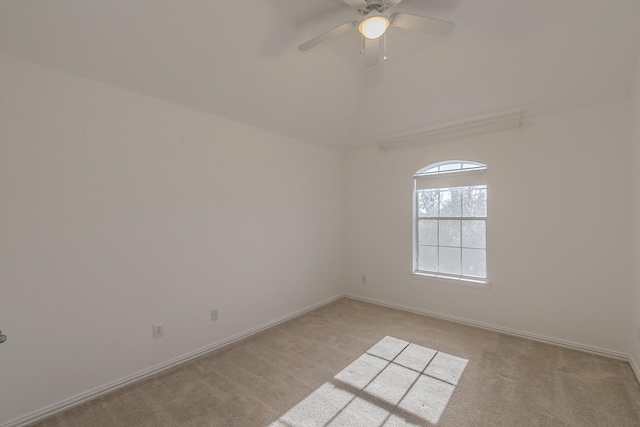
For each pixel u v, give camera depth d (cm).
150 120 245
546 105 284
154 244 247
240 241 314
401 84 316
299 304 384
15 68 183
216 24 218
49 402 195
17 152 184
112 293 223
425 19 176
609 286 266
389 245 410
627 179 258
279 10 226
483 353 273
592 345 274
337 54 284
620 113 260
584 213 276
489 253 328
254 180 329
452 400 205
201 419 189
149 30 204
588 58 236
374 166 424
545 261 296
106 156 221
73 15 179
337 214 448
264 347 290
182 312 265
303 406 201
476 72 275
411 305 390
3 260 180
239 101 290
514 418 187
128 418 191
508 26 230
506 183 316
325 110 354
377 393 214
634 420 183
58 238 199
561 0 204
